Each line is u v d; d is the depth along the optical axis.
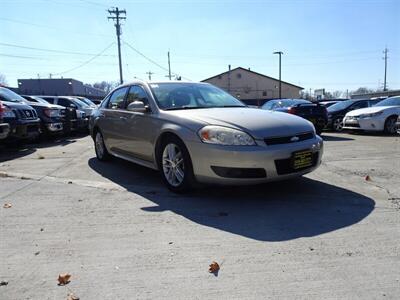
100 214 4.14
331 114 14.30
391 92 44.78
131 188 5.26
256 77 73.44
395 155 7.73
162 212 4.17
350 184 5.23
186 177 4.64
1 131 8.10
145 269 2.86
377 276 2.69
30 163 7.50
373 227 3.60
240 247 3.22
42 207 4.43
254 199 4.58
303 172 4.51
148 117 5.32
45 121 11.24
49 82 50.38
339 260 2.94
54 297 2.51
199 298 2.46
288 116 4.85
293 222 3.78
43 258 3.08
